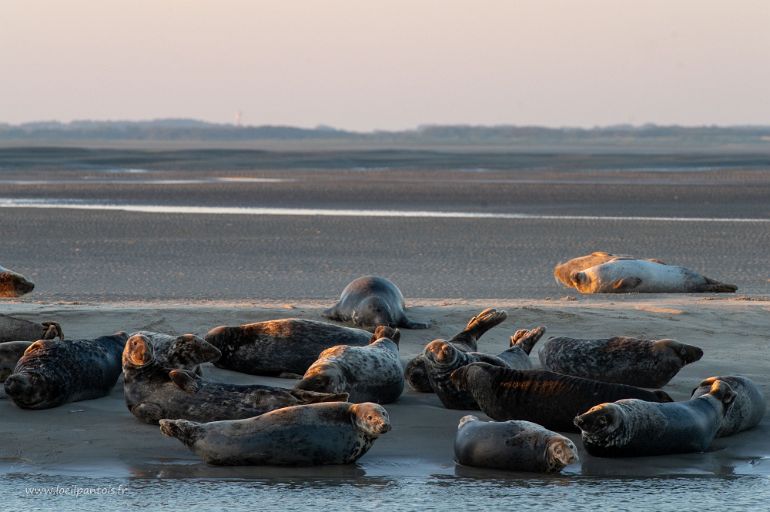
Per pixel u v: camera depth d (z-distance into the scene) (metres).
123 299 56.16
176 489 25.09
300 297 58.44
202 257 79.25
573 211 128.25
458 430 28.11
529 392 30.00
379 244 89.31
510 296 59.78
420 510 23.64
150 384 30.56
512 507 23.94
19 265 73.31
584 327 45.44
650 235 98.88
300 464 27.05
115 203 137.62
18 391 31.06
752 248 88.75
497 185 182.00
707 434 28.78
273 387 30.02
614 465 27.41
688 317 48.41
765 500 24.64
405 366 37.06
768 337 44.16
